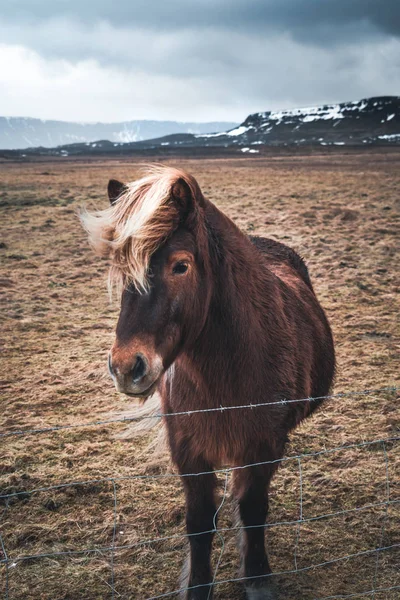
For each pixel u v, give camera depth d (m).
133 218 2.26
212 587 2.98
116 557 3.37
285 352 2.96
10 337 6.87
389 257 10.63
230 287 2.69
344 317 7.53
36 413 5.04
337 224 13.95
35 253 11.15
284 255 4.31
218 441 2.79
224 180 26.98
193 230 2.41
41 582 3.17
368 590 3.11
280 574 3.23
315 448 4.46
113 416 4.98
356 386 5.52
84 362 6.14
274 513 3.72
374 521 3.64
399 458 4.33
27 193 21.48
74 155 96.00
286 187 23.02
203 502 2.91
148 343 2.32
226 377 2.72
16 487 3.97
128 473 4.17
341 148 84.25
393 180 25.83
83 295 8.64
